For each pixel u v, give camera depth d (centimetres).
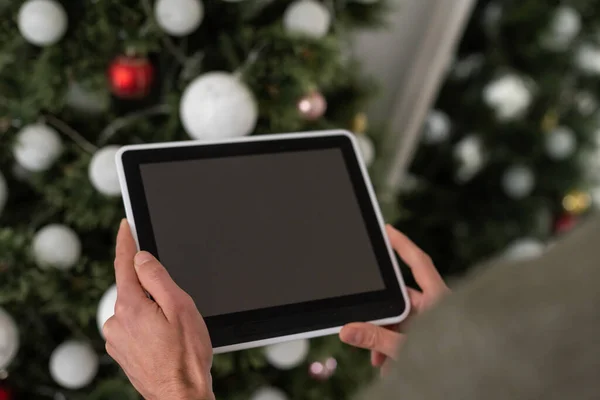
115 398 96
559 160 168
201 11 88
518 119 155
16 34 91
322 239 73
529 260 27
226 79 82
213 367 100
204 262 67
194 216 68
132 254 63
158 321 56
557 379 23
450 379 26
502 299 25
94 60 91
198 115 81
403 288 74
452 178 166
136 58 90
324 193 75
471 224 164
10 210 105
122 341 58
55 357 96
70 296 91
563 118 166
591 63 157
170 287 58
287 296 69
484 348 25
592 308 23
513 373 24
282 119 94
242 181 72
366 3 109
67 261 90
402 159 151
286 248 71
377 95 122
